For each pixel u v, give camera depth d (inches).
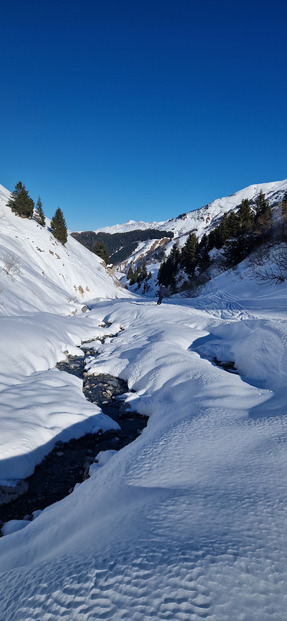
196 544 50.3
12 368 290.5
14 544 88.7
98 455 174.6
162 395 240.8
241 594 39.4
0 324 382.6
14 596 43.8
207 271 1724.9
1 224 1092.5
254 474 80.4
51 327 477.1
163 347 347.3
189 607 37.1
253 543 50.5
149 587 40.6
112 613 36.8
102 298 1206.3
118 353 396.8
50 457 183.3
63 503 108.7
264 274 1093.8
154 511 65.1
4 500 145.4
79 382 306.7
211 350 355.9
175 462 96.7
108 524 67.7
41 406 220.2
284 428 113.3
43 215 1487.5
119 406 263.6
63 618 37.0
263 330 303.1
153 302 921.5
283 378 208.7
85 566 47.2
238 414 142.8
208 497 69.4
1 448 162.9
